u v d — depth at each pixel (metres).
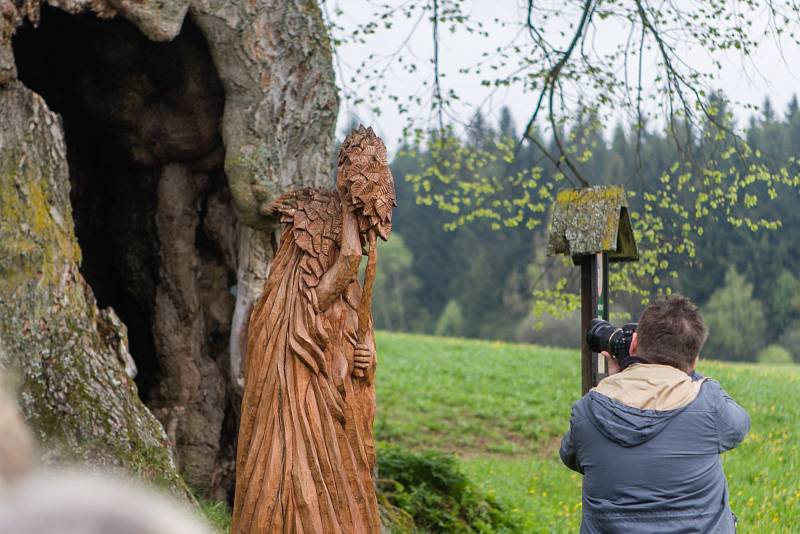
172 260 7.79
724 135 11.42
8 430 1.12
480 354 22.09
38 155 5.93
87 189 8.25
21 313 5.62
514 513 9.06
